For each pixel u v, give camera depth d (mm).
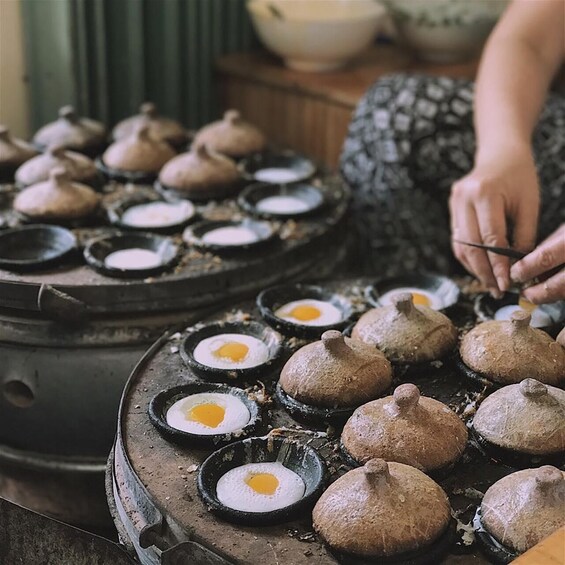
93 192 1678
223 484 1065
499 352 1220
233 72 2504
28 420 1524
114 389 1484
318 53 2402
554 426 1075
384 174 2105
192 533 993
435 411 1100
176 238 1601
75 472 1525
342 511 962
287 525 1009
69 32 2131
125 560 1086
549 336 1266
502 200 1422
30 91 2229
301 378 1174
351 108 2305
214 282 1485
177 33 2385
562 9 1757
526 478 990
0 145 1836
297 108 2438
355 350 1196
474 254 1402
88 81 2250
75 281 1463
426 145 2088
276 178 1890
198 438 1113
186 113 2533
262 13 2430
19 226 1628
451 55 2535
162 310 1466
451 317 1401
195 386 1220
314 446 1128
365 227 2158
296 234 1626
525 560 823
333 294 1446
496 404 1117
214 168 1749
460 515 1023
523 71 1697
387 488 962
